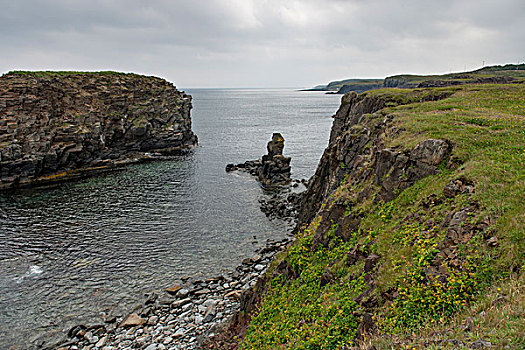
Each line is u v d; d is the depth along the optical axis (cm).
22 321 2753
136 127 9381
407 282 1370
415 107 3728
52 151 7231
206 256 3825
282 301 2094
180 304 2947
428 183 1936
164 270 3519
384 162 2298
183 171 7762
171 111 10800
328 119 19588
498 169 1656
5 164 6462
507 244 1214
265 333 1914
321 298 1780
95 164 8156
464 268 1259
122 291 3155
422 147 2100
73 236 4269
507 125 2456
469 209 1466
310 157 9281
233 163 8625
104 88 9300
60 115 7994
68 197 5825
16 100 7156
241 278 3372
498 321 977
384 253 1661
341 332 1461
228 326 2556
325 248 2269
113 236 4284
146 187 6469
